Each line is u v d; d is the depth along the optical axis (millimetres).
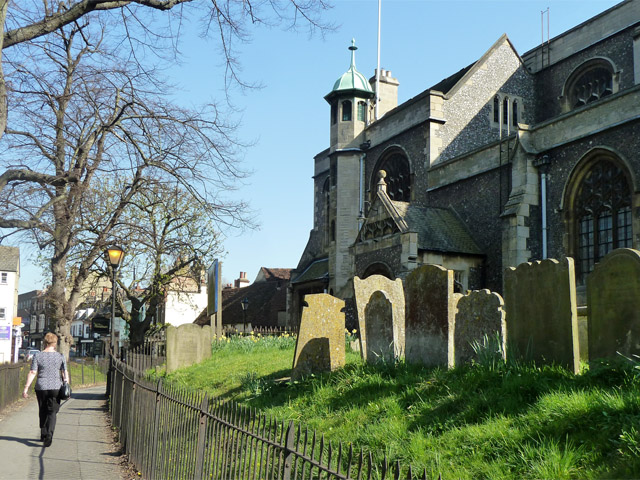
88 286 31688
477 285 24734
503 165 24516
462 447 6039
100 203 24453
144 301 32094
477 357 8875
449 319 9578
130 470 8570
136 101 17688
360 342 11242
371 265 25516
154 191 21188
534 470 5172
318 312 11375
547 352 8094
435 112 29516
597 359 7656
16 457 9406
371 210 26453
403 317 12125
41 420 10734
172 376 17375
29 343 95375
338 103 35625
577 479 4926
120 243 23328
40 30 9500
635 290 7430
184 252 29422
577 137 21438
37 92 15188
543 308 8211
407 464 5965
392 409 7559
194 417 6309
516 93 31766
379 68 40625
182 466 6512
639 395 5836
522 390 6879
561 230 22000
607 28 28219
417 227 24766
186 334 19125
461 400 7195
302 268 42281
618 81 27484
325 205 41906
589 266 21203
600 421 5660
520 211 22562
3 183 12633
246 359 16891
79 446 10539
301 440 7285
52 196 17953
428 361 9883
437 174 28406
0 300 62500
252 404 10195
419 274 10281
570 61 30344
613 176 20516
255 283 51906
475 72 30828
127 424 9719
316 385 9922
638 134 19438
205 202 17656
